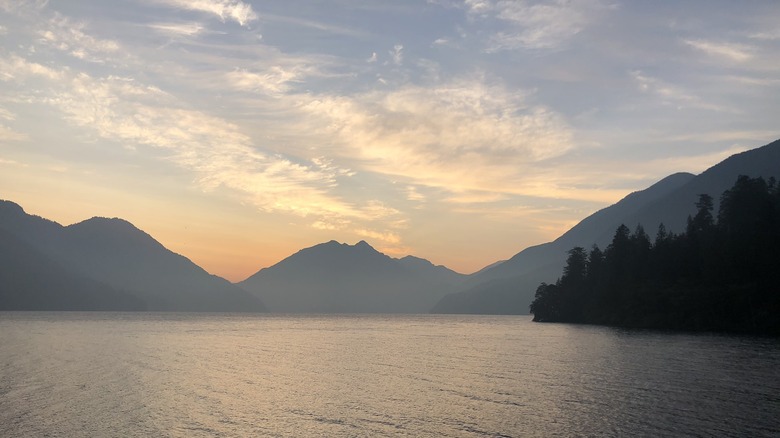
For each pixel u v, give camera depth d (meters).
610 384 65.06
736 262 182.38
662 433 43.50
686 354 95.81
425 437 43.62
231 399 57.97
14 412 50.88
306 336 163.62
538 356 98.31
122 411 51.91
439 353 106.75
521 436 43.47
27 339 128.88
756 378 68.06
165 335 155.75
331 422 48.34
